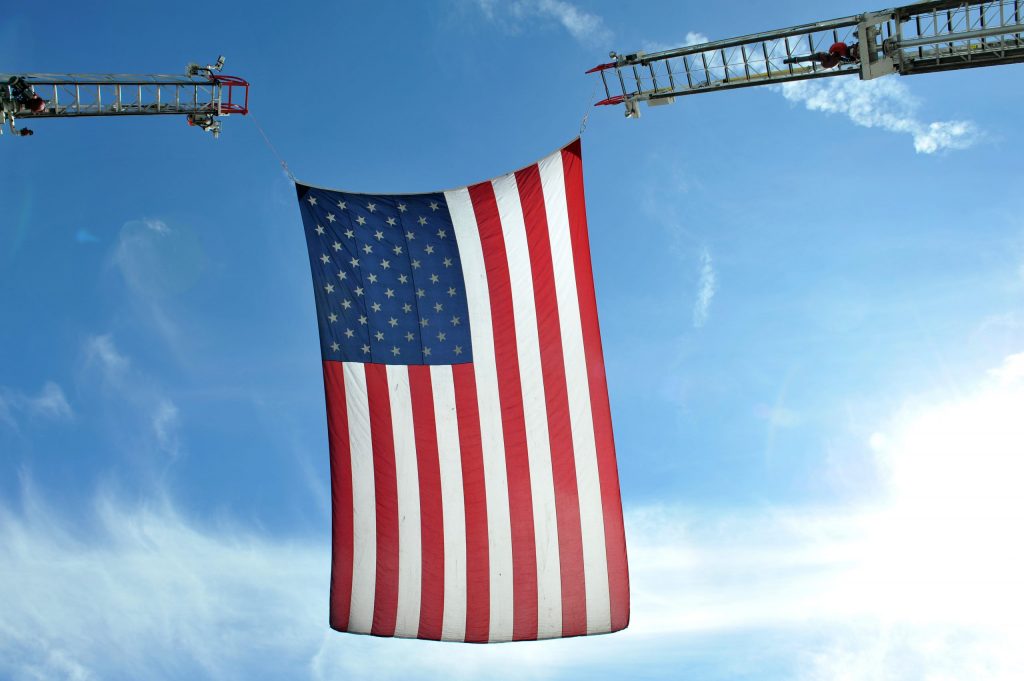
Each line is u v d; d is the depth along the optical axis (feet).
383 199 90.02
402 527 84.33
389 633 82.84
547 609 82.94
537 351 86.74
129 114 109.40
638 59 113.70
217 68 111.75
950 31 92.48
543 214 89.04
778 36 104.01
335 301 87.61
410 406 86.02
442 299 87.86
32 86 99.35
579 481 85.10
